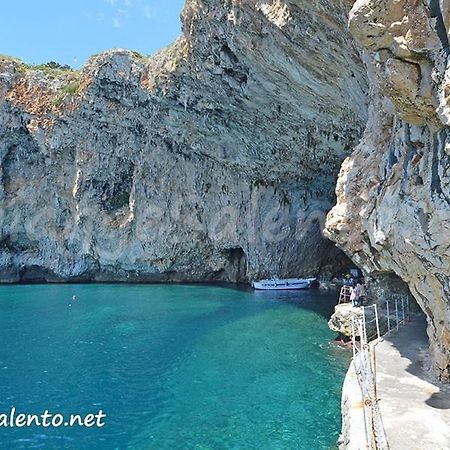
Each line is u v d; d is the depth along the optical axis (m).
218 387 14.39
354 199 15.07
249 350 18.28
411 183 9.39
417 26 7.74
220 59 23.47
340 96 20.16
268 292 34.12
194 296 32.97
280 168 31.88
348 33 15.62
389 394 9.42
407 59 8.01
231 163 34.31
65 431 11.81
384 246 11.08
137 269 42.69
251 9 18.84
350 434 8.11
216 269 41.22
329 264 37.94
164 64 29.09
